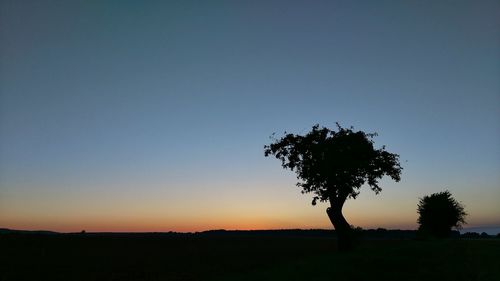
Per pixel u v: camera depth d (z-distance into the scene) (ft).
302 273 115.85
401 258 143.95
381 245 249.96
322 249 263.90
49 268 163.22
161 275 138.31
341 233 211.61
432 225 322.34
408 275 112.47
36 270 156.46
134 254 236.22
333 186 213.25
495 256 156.66
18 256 217.97
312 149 216.95
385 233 461.78
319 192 216.33
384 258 142.92
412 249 177.37
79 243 341.00
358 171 212.23
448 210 318.04
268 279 110.22
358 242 220.02
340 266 125.80
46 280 130.72
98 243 346.13
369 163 215.31
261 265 155.33
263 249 272.10
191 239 446.19
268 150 228.22
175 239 444.14
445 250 178.70
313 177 214.28
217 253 236.84
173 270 152.25
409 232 462.60
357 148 213.66
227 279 116.06
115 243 351.87
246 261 178.19
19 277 136.87
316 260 147.54
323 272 116.26
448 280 104.63
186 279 125.49
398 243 265.34
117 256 221.66
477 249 187.73
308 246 309.22
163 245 329.72
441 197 323.57
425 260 140.46
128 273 146.72
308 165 215.92
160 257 213.25
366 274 114.21
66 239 384.27
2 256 216.74
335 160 211.20
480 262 137.49
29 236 388.37
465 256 155.74
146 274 142.82
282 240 437.58
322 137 222.48
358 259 140.87
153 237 474.49
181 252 249.34
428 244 219.61
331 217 214.90
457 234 351.25
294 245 326.03
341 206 215.10
